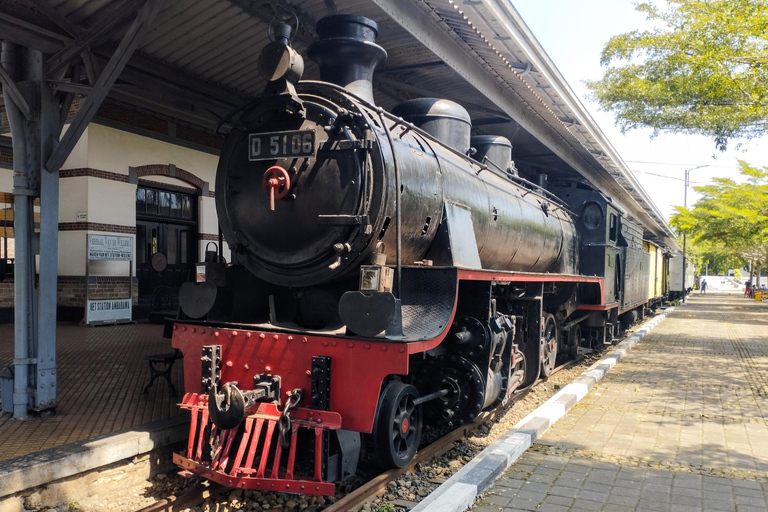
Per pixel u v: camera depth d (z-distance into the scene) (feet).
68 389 22.29
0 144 40.73
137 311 43.14
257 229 17.48
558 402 23.75
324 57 19.76
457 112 24.17
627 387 28.96
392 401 16.14
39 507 13.97
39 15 17.71
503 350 22.20
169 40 22.52
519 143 40.70
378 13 22.48
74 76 20.12
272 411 15.24
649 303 79.77
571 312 36.37
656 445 19.30
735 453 18.56
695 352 42.57
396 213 16.48
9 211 41.73
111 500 15.30
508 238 25.66
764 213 70.03
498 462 16.33
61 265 40.29
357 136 16.40
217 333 16.99
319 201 16.43
